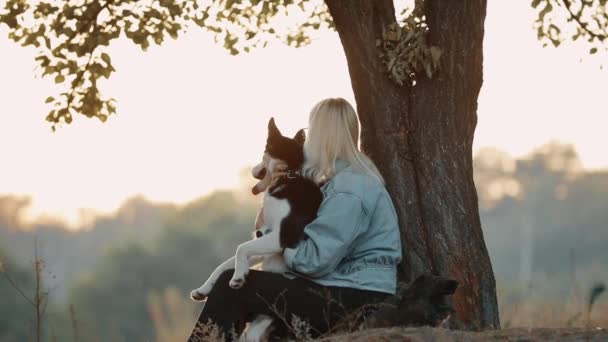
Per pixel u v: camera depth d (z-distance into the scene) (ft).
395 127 25.40
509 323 29.55
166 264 159.22
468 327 24.67
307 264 21.65
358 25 25.49
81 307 136.05
